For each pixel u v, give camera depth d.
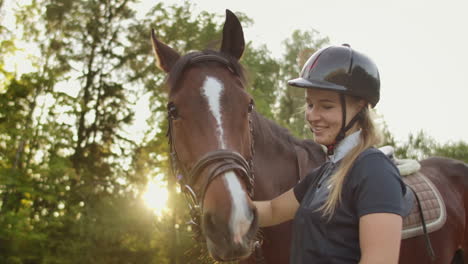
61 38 18.25
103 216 14.21
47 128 12.32
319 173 1.96
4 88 12.23
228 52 2.68
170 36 18.47
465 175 3.63
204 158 2.17
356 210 1.60
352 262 1.62
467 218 3.49
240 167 2.16
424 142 14.18
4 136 11.61
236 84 2.38
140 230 14.22
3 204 11.98
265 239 2.76
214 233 2.06
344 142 1.80
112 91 19.44
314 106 1.84
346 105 1.79
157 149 16.03
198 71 2.38
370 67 1.84
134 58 19.67
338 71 1.79
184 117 2.27
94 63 19.69
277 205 2.14
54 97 12.83
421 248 2.87
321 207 1.68
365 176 1.59
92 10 19.56
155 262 14.34
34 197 13.09
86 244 13.26
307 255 1.70
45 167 12.18
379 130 1.78
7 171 11.67
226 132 2.21
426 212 2.95
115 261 14.05
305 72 1.90
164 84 2.53
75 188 15.50
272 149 2.89
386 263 1.46
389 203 1.52
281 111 24.33
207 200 2.11
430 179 3.35
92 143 18.89
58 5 18.47
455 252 3.37
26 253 12.33
